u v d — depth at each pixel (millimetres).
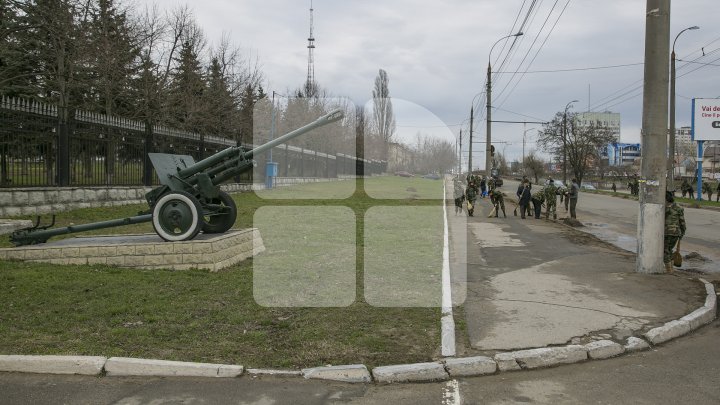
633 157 101500
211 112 27656
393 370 4797
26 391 4359
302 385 4617
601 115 93000
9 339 5277
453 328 5902
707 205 35719
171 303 6605
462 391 4594
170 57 27406
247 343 5430
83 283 7250
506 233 16422
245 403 4238
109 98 22984
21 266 8070
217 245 8539
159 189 8969
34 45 22062
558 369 5168
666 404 4355
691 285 8406
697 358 5496
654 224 9430
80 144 13898
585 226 21141
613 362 5375
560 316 6613
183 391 4434
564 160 57781
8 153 11758
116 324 5844
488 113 32062
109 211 13891
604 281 8742
